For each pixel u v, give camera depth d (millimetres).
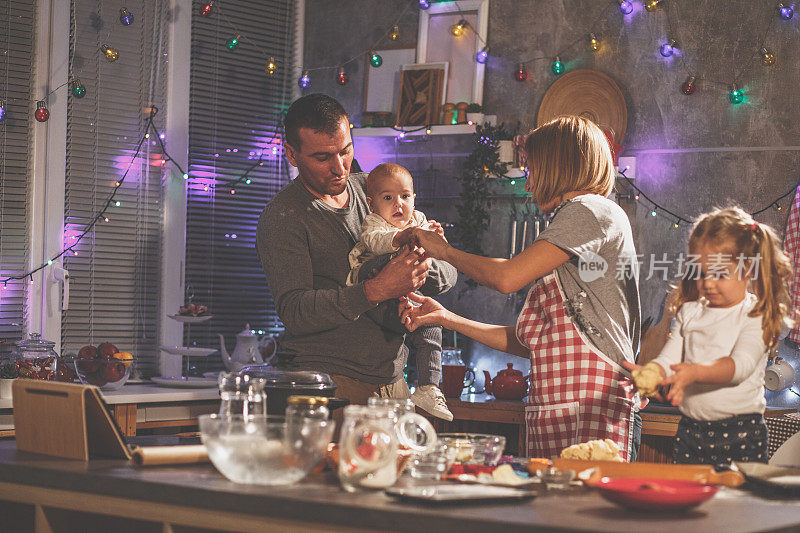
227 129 4637
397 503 1325
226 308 4613
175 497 1462
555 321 2129
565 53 4344
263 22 4766
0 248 4062
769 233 1856
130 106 4375
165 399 3676
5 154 4078
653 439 3625
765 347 1810
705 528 1214
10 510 1879
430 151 4598
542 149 2162
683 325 1923
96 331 4289
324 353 2533
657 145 4152
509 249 4402
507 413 3779
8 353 4012
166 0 4465
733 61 4016
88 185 4270
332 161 2545
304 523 1342
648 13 4188
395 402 1655
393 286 2314
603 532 1151
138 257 4398
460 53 4535
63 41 4191
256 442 1445
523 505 1356
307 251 2557
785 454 2176
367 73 4734
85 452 1718
